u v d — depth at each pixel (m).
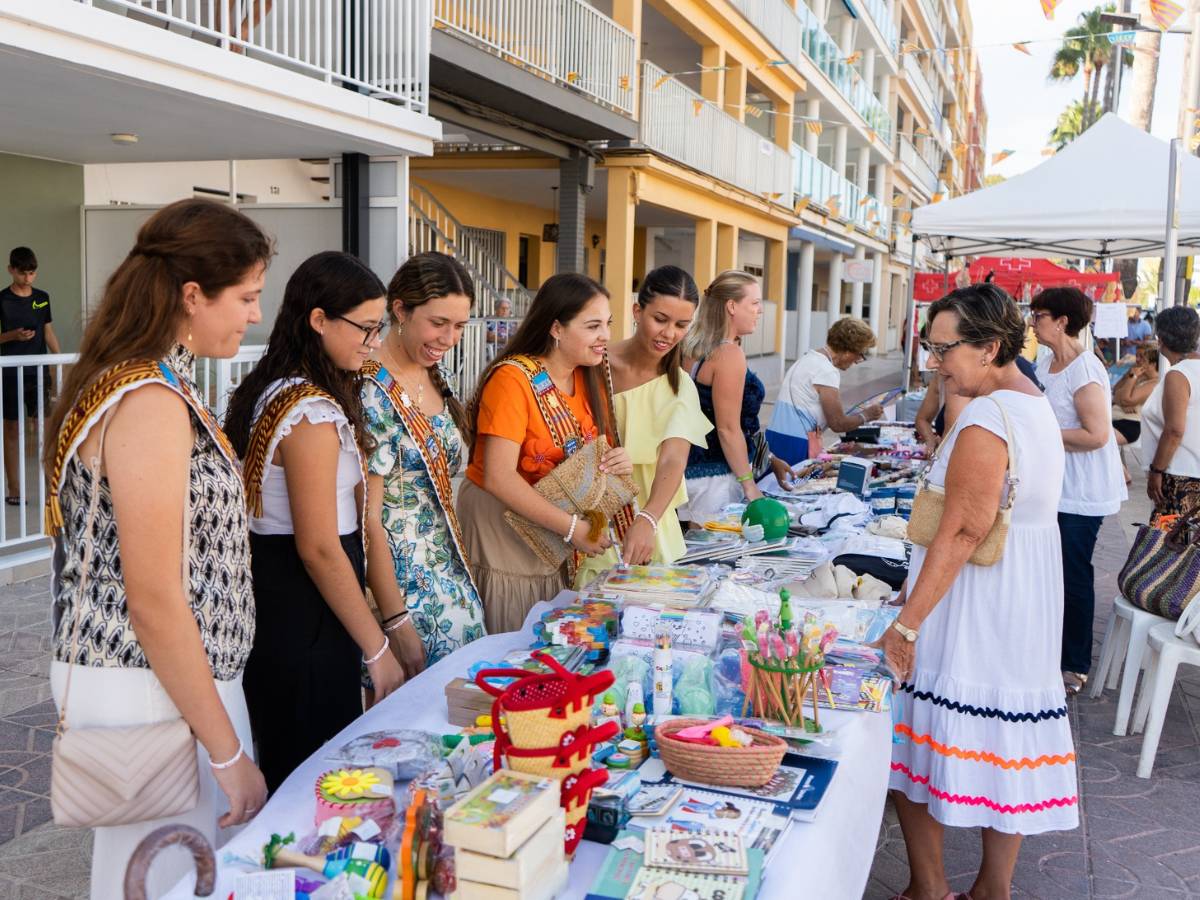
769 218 20.00
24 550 6.01
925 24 35.28
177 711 1.73
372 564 2.51
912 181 35.12
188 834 1.30
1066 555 4.51
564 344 2.79
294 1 6.79
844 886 1.70
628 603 2.61
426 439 2.56
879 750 2.17
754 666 2.02
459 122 10.12
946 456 2.54
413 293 2.50
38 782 3.45
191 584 1.76
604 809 1.59
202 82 5.87
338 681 2.30
